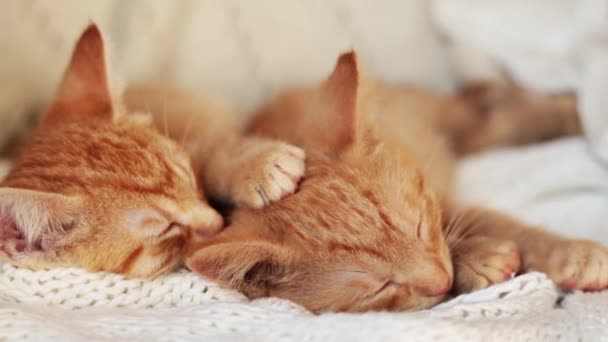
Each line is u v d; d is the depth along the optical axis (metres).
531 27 0.63
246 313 0.43
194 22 0.60
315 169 0.48
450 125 0.64
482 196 0.56
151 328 0.42
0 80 0.56
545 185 0.56
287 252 0.46
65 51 0.57
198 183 0.50
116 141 0.49
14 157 0.54
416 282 0.46
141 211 0.47
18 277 0.44
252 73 0.62
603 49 0.59
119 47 0.58
